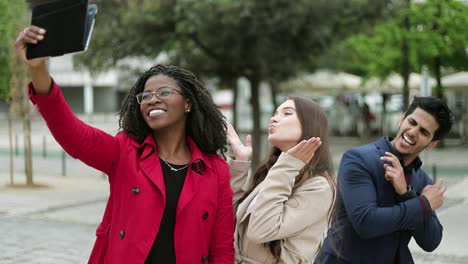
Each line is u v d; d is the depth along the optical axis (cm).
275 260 277
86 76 4997
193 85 267
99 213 1029
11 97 1322
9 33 1220
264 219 264
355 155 310
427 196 298
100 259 257
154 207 248
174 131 267
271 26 1248
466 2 1658
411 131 311
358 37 1812
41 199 1162
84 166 1767
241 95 4431
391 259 314
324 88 2655
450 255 727
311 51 1445
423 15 1578
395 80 2556
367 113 2644
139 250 244
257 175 308
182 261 249
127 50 1434
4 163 1827
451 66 2059
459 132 2523
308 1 1249
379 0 1432
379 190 306
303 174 281
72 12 212
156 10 1375
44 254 731
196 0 1223
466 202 1096
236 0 1201
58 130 237
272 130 291
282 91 2695
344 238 310
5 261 694
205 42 1396
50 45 214
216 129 274
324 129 290
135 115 265
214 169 267
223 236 267
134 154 255
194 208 253
